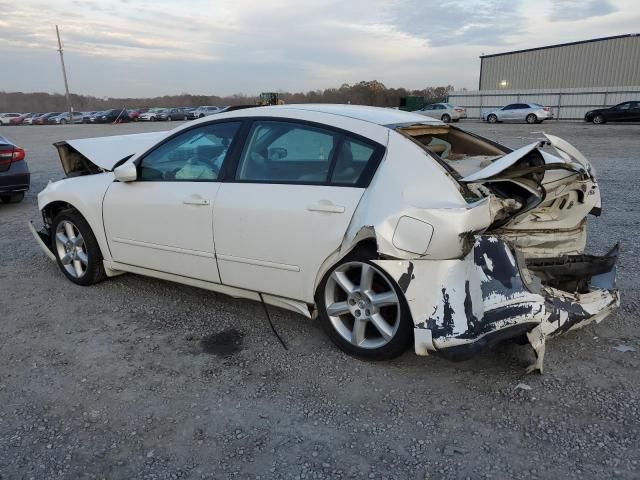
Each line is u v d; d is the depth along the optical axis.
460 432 2.70
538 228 3.54
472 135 4.18
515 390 3.02
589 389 3.01
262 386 3.15
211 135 3.89
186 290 4.64
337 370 3.30
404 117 3.79
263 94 26.67
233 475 2.44
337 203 3.20
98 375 3.31
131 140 5.34
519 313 2.81
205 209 3.75
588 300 3.31
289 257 3.44
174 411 2.93
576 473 2.39
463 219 2.83
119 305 4.36
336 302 3.45
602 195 8.38
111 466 2.52
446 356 2.94
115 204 4.29
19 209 8.23
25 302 4.46
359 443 2.64
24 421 2.86
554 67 43.78
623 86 36.72
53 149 18.77
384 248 2.98
